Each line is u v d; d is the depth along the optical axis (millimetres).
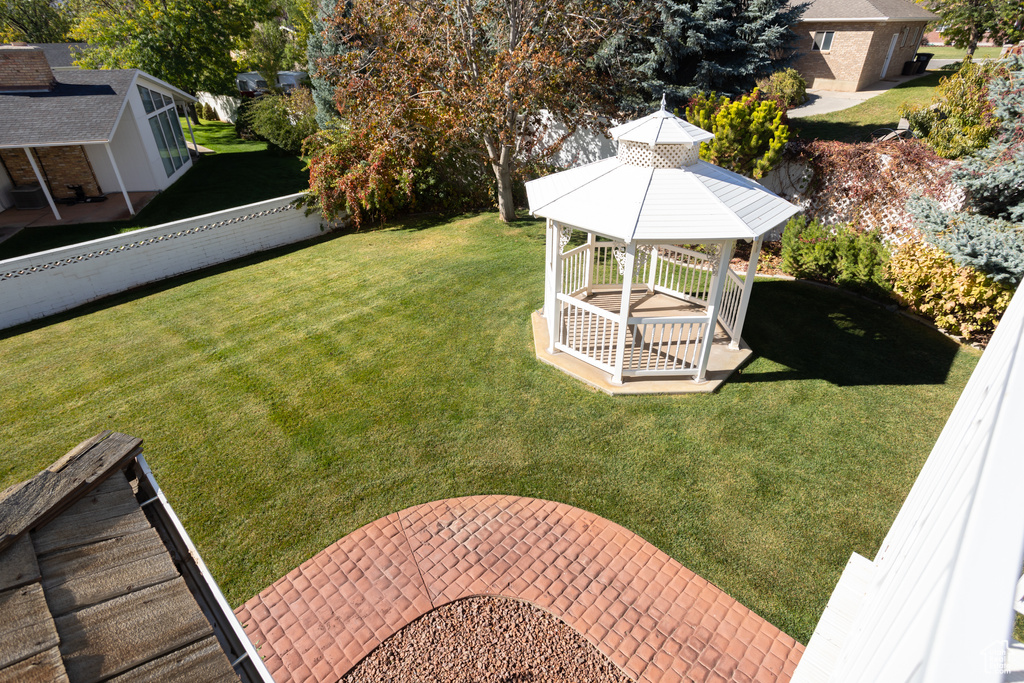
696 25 15688
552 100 14508
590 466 6691
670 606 5023
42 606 2006
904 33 26312
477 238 15023
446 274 12336
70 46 33000
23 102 17594
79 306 12461
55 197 20141
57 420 7984
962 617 807
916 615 1143
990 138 11094
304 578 5371
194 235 14094
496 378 8461
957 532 1135
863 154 11117
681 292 10523
